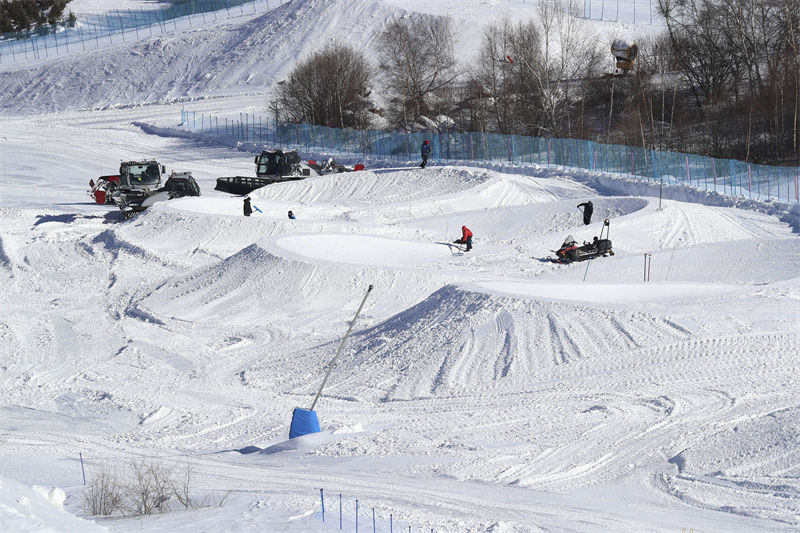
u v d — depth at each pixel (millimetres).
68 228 86062
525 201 97188
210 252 74688
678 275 63344
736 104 119875
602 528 21672
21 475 28391
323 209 91500
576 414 33906
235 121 159125
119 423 38594
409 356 45188
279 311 58875
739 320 43750
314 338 52719
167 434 36594
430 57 161375
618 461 28422
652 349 41250
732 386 35875
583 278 62906
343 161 130625
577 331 44031
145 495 23734
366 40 194750
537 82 136125
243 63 194625
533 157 116875
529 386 39219
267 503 22719
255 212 87688
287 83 161000
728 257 65312
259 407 40656
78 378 46719
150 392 43875
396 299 59656
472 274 63219
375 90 168625
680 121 126375
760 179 93312
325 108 152500
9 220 90562
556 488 25828
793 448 27922
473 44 183500
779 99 115500
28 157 133875
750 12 127688
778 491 25047
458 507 23328
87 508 23281
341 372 45344
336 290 60844
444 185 101688
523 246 73812
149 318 58938
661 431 31078
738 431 30141
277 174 105625
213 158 137375
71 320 59312
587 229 76062
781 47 126438
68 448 33750
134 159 135625
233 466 29016
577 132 130500
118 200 92500
